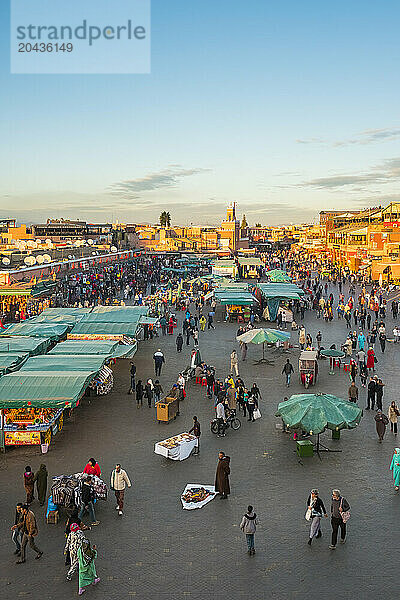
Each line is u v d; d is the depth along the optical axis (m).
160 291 58.84
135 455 18.14
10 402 18.02
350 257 99.00
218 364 31.50
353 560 12.12
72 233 115.44
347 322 43.94
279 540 12.95
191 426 21.05
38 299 46.94
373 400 23.05
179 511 14.33
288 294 47.19
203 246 137.50
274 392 25.77
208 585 11.20
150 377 28.56
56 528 13.52
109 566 11.89
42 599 10.80
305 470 17.00
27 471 14.65
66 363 22.88
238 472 16.84
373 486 15.88
